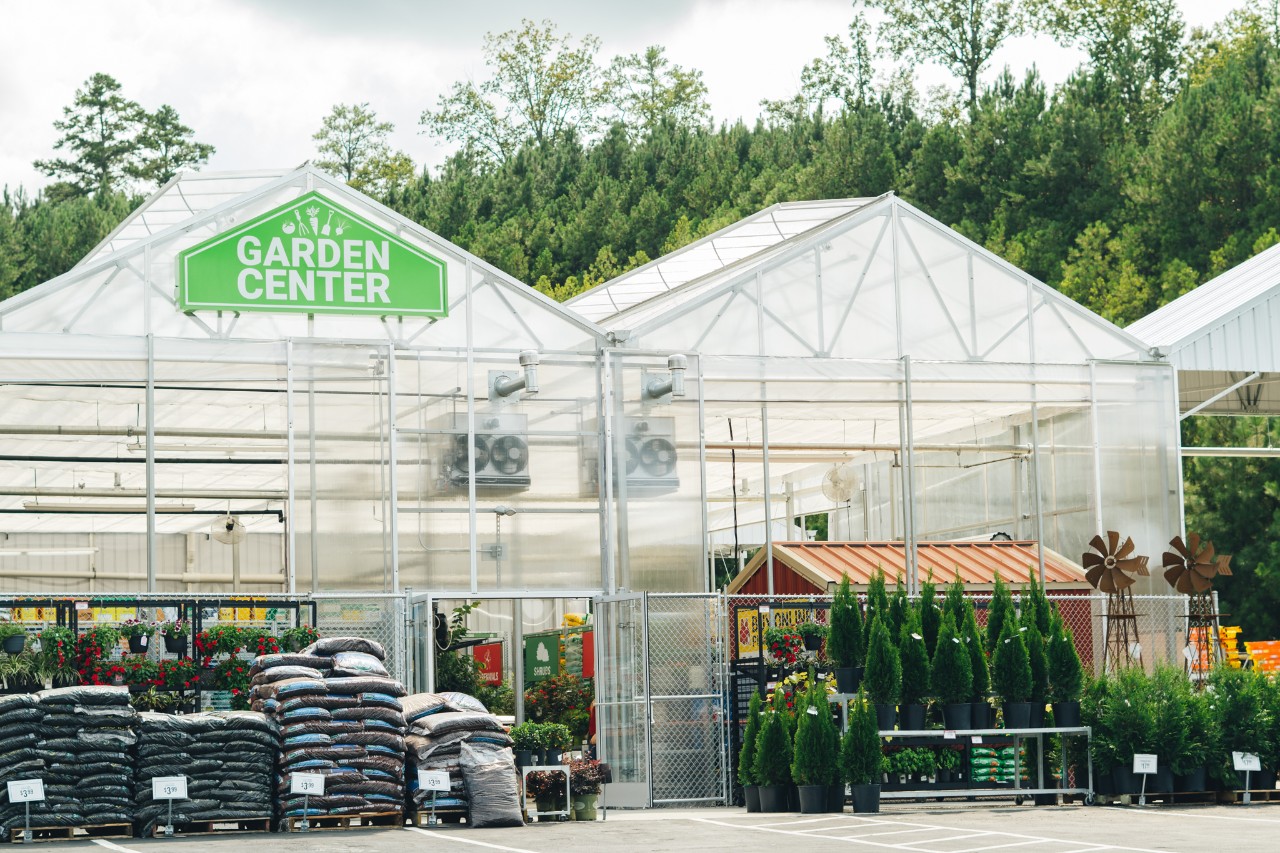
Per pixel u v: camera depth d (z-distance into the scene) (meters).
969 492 27.88
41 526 32.91
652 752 20.33
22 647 16.84
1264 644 28.73
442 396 21.31
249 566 34.75
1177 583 22.25
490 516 21.17
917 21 65.81
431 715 16.89
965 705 17.81
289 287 20.88
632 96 71.56
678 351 22.22
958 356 23.34
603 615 21.28
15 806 14.62
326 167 70.62
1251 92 49.56
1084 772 18.64
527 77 70.62
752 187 57.91
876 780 17.11
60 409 22.72
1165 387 24.09
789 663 20.08
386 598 20.25
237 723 15.63
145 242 20.53
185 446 25.62
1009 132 53.00
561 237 58.41
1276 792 18.45
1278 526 41.06
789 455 28.48
